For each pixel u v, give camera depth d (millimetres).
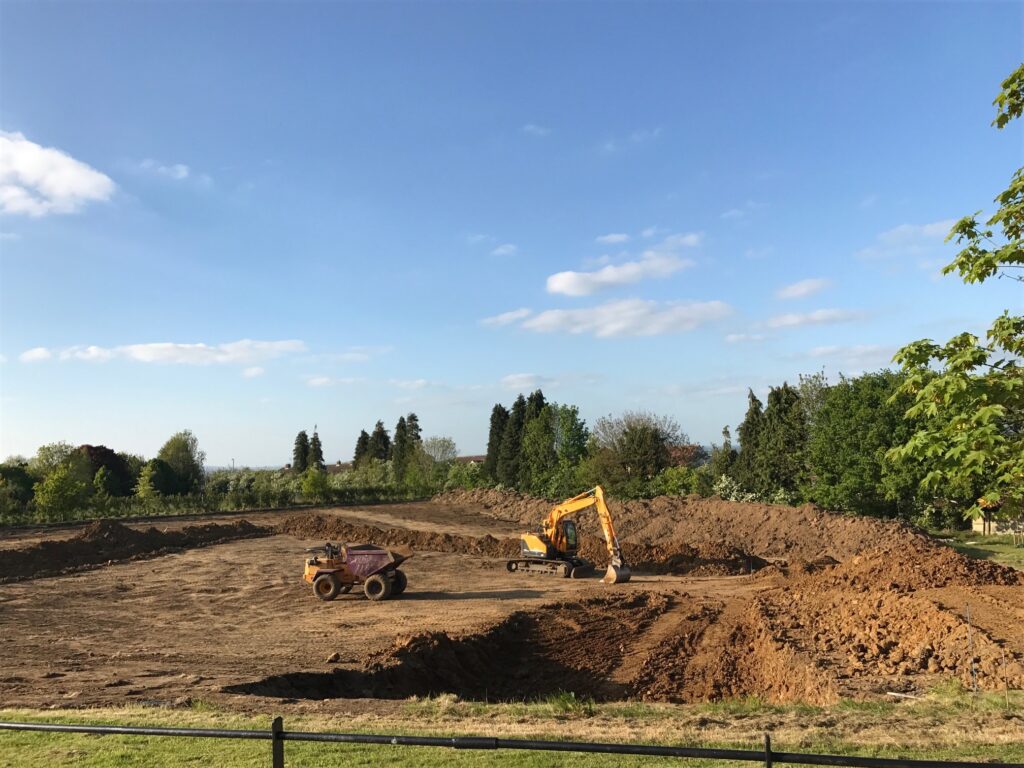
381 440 108250
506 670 17328
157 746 8336
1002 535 39812
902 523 36344
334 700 11820
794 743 8516
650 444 58844
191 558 31312
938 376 6688
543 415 70125
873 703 11172
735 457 63125
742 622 19984
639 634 19828
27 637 17734
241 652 16312
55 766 7664
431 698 13305
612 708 11117
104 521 34031
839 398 43812
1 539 34219
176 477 70562
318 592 23484
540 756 7910
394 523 46094
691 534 39656
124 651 16344
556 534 29688
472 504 53344
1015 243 6691
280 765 5172
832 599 20953
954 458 6531
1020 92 7109
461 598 24109
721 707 11141
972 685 12375
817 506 39094
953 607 17500
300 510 51000
